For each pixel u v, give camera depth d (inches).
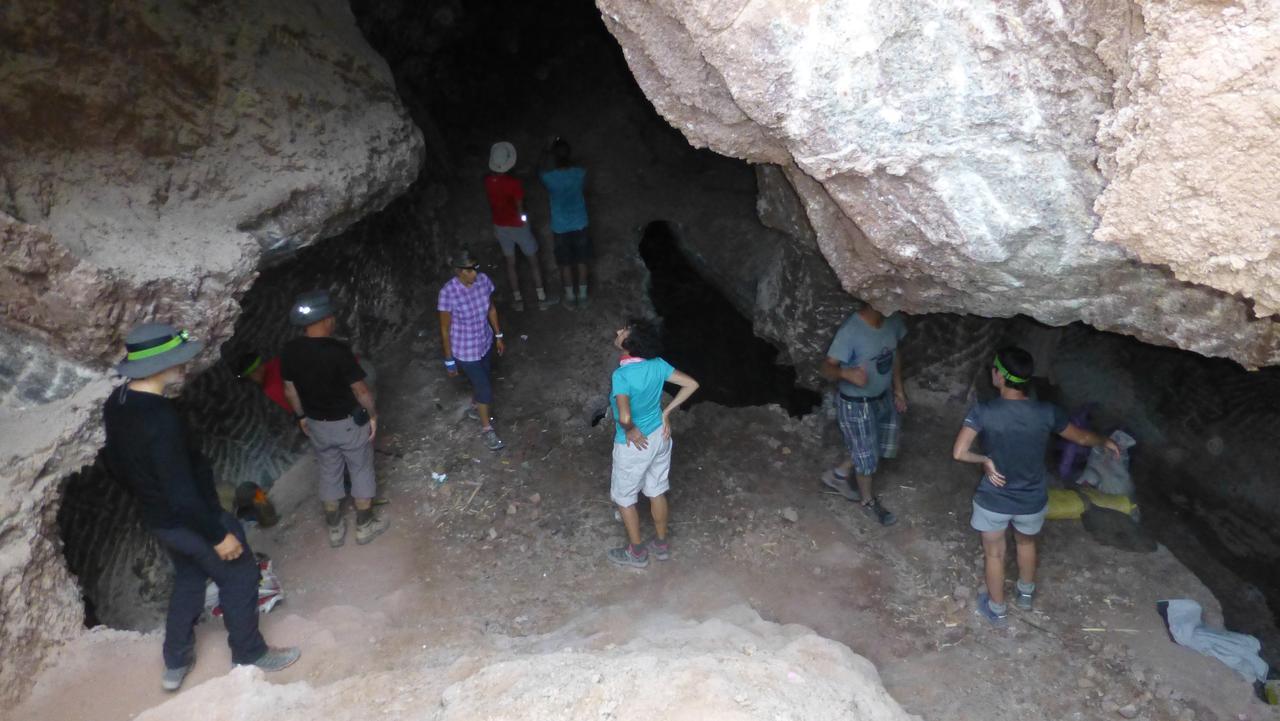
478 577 228.1
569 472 266.7
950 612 213.9
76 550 195.0
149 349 148.1
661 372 207.0
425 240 344.2
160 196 208.4
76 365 181.3
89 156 200.7
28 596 164.1
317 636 189.2
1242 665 194.2
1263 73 103.7
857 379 225.6
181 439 150.8
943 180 152.3
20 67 193.9
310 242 241.8
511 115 415.2
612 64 423.2
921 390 291.3
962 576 225.8
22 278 170.6
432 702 152.1
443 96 391.2
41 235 169.8
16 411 174.7
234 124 225.1
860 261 194.4
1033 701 187.3
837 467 254.2
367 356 305.9
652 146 403.5
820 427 285.4
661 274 376.5
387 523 246.4
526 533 243.3
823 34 139.3
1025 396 192.9
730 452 274.1
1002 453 191.6
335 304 288.7
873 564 230.5
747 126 169.2
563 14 421.7
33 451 168.6
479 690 145.6
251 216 218.7
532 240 327.0
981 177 150.1
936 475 261.3
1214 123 111.0
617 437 214.2
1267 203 113.2
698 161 394.3
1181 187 120.4
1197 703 184.7
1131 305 163.6
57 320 176.2
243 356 230.5
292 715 150.6
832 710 135.9
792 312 309.9
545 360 317.7
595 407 297.1
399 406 291.9
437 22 370.0
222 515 164.9
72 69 200.7
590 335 330.3
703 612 211.3
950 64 139.5
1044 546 230.5
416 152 275.3
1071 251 154.9
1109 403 277.6
